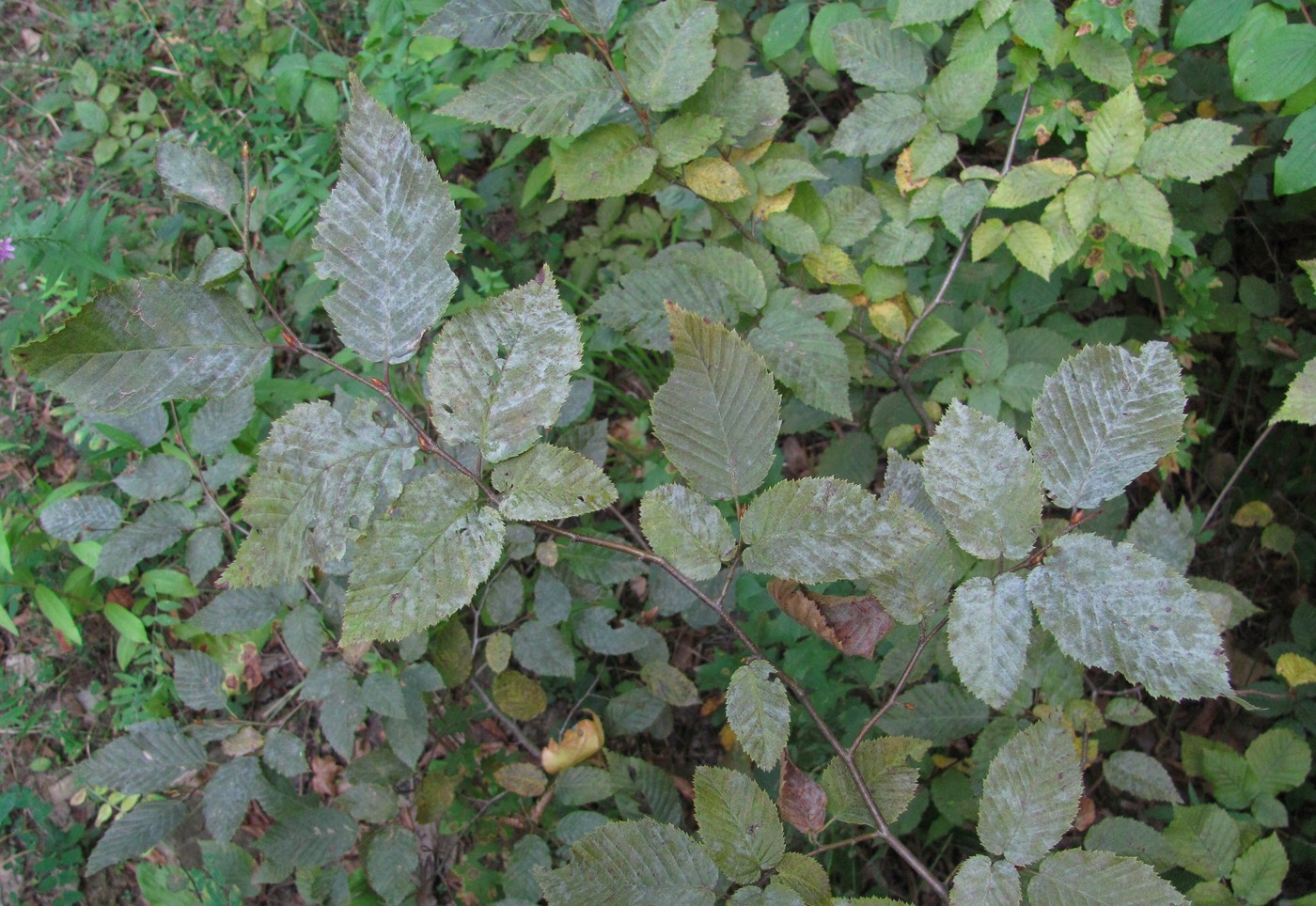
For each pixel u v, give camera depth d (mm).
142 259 988
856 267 775
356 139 360
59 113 1140
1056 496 404
